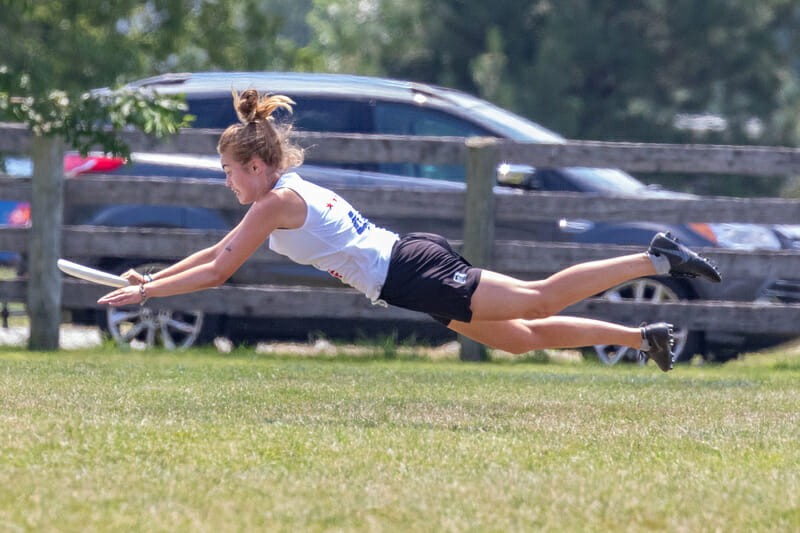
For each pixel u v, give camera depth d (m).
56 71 64.62
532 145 28.62
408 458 12.73
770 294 29.50
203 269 15.01
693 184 84.19
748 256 28.50
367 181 29.73
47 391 18.50
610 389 21.69
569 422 16.62
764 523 9.91
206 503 10.21
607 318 28.91
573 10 93.31
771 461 13.14
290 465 12.13
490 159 28.19
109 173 29.83
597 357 30.12
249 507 10.10
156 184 28.80
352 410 17.45
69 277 29.31
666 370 16.98
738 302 29.56
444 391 20.72
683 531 9.64
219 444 13.21
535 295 15.42
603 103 92.69
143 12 86.25
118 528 9.25
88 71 67.69
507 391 20.98
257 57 90.69
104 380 20.66
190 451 12.69
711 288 29.69
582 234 29.66
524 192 29.33
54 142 28.25
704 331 30.03
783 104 95.06
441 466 12.32
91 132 27.44
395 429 15.12
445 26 101.19
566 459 12.98
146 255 28.75
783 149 28.80
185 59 89.62
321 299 29.09
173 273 15.57
